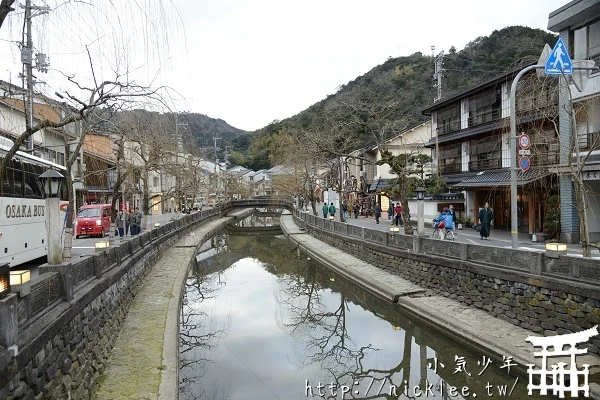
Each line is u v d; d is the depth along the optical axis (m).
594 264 8.51
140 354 9.49
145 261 18.22
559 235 18.72
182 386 9.98
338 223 27.47
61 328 6.35
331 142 25.75
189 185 32.06
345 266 20.70
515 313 10.66
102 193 36.50
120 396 7.51
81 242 20.98
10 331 4.61
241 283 22.47
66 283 7.00
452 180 30.08
